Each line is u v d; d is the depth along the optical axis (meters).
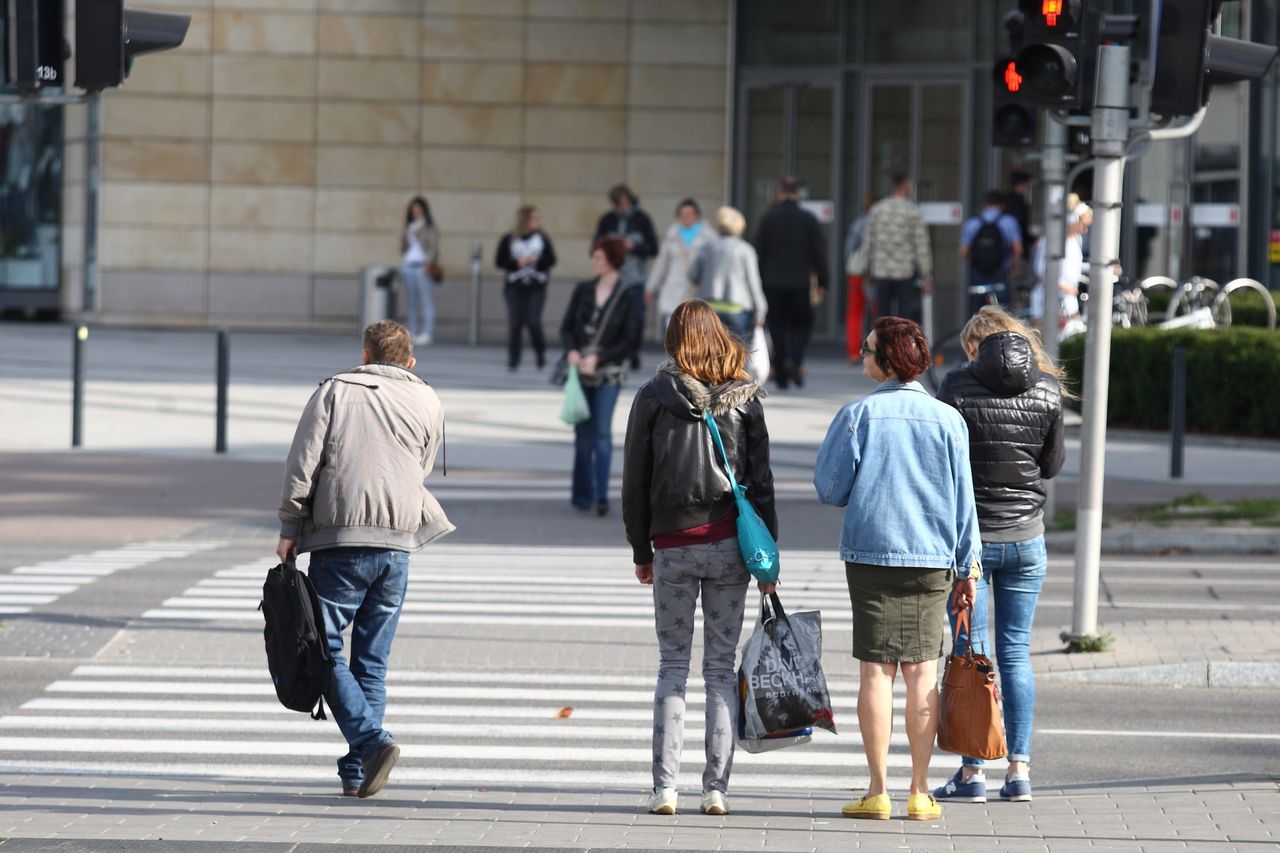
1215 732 30.83
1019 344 25.78
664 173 111.88
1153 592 43.41
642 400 24.19
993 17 106.25
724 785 23.78
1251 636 37.25
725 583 24.20
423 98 111.69
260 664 34.94
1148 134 36.72
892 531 23.50
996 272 85.56
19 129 116.00
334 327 112.31
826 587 43.34
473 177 111.94
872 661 23.70
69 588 41.84
